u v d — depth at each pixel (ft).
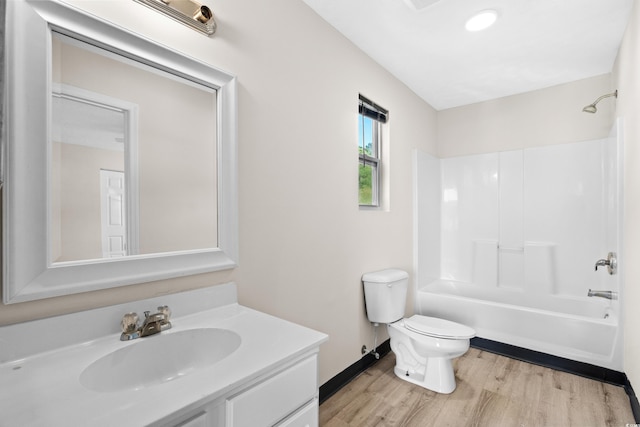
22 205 2.69
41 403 2.12
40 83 2.79
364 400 6.25
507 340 8.18
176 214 3.83
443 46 7.32
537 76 8.87
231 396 2.46
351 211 7.07
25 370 2.57
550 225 9.46
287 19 5.47
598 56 7.75
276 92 5.24
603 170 8.67
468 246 10.94
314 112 6.04
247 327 3.58
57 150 2.92
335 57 6.59
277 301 5.26
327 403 6.15
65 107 2.98
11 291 2.63
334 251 6.56
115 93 3.34
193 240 4.00
